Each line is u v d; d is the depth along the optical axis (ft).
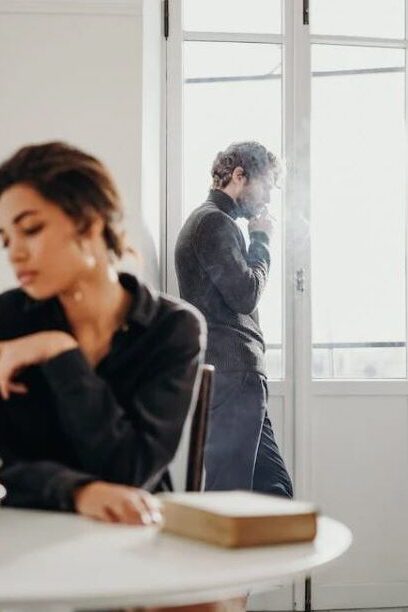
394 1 14.55
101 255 6.51
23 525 4.99
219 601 5.38
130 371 6.29
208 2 14.10
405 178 14.60
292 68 14.23
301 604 13.80
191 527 4.57
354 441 14.23
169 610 5.07
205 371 6.66
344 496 14.17
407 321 14.57
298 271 14.15
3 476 5.76
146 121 11.57
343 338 14.47
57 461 5.98
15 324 6.29
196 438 6.60
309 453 14.10
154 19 13.00
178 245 12.08
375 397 14.28
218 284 11.74
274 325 14.15
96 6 10.98
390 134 14.57
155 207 12.76
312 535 4.50
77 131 10.98
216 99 14.07
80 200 6.52
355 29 14.48
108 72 11.02
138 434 6.09
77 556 4.21
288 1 14.23
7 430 6.00
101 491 5.31
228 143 14.07
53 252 6.42
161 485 6.31
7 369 6.04
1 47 10.90
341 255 14.47
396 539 14.28
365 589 14.14
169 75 13.82
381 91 14.55
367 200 14.52
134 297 6.39
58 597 3.57
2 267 7.55
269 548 4.36
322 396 14.16
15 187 6.52
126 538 4.62
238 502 4.64
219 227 11.82
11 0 10.89
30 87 10.93
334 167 14.44
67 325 6.33
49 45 10.96
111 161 10.99
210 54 14.10
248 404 11.74
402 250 14.61
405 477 14.32
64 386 5.90
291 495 12.12
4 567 4.00
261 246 12.09
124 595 3.62
